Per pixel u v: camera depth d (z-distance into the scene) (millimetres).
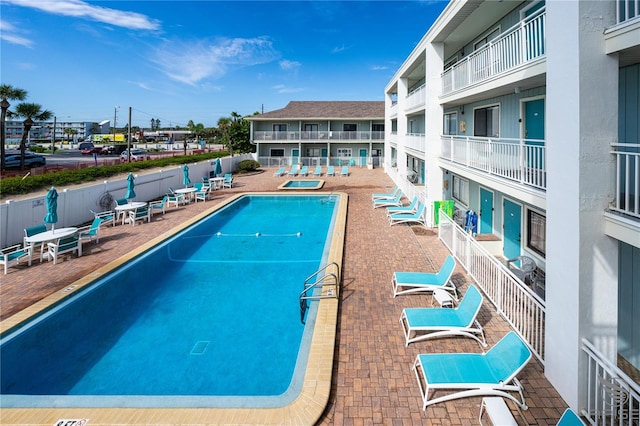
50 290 9930
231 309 9531
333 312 8070
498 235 13617
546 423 4988
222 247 14828
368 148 47188
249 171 41094
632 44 4578
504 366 5383
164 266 12617
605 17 4926
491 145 10586
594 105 4938
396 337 7223
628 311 6633
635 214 4621
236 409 5301
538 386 5680
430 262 11469
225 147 68688
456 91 13961
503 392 5199
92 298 10055
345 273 10641
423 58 19781
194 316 9180
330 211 21922
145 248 13516
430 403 5332
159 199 24688
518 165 9703
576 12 4922
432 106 16188
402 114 28031
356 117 45062
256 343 7973
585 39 4918
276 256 13703
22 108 35844
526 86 10516
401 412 5250
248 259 13367
